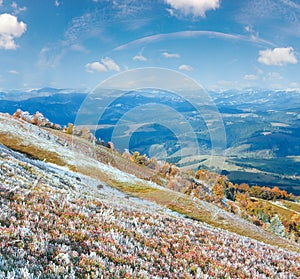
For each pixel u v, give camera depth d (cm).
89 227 898
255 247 1364
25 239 662
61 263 595
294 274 1088
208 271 845
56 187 1572
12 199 955
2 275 470
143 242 932
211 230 1495
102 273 607
